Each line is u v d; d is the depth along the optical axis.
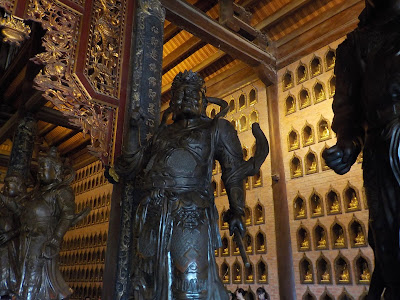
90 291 15.43
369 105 2.39
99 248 15.65
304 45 11.58
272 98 12.04
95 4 6.78
